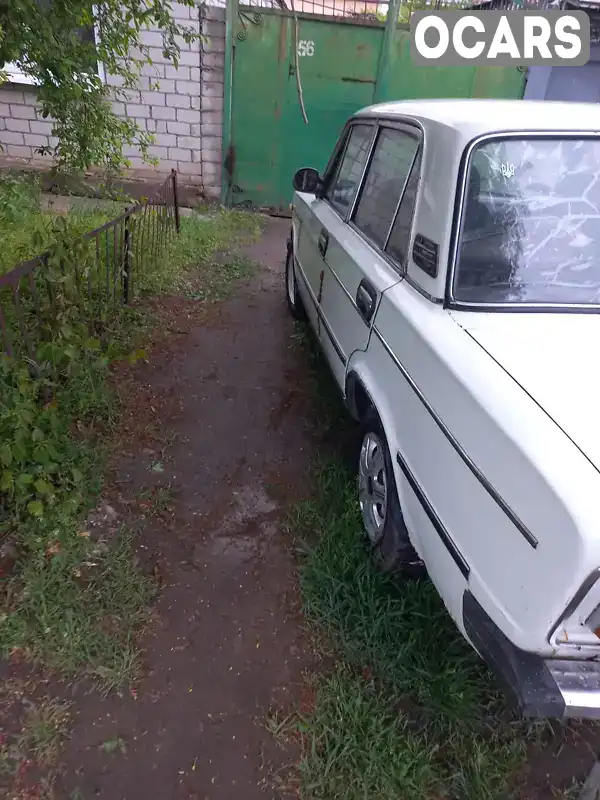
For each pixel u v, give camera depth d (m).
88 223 5.96
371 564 2.67
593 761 2.06
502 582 1.60
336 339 3.29
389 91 7.98
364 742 2.04
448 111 2.58
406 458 2.24
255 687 2.23
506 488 1.60
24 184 5.52
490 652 1.64
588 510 1.37
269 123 7.95
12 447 2.73
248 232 7.57
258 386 4.18
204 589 2.60
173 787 1.92
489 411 1.71
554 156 2.29
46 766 1.95
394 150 2.96
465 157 2.24
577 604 1.42
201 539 2.86
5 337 2.92
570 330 2.08
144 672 2.25
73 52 4.20
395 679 2.24
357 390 2.97
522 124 2.31
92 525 2.87
